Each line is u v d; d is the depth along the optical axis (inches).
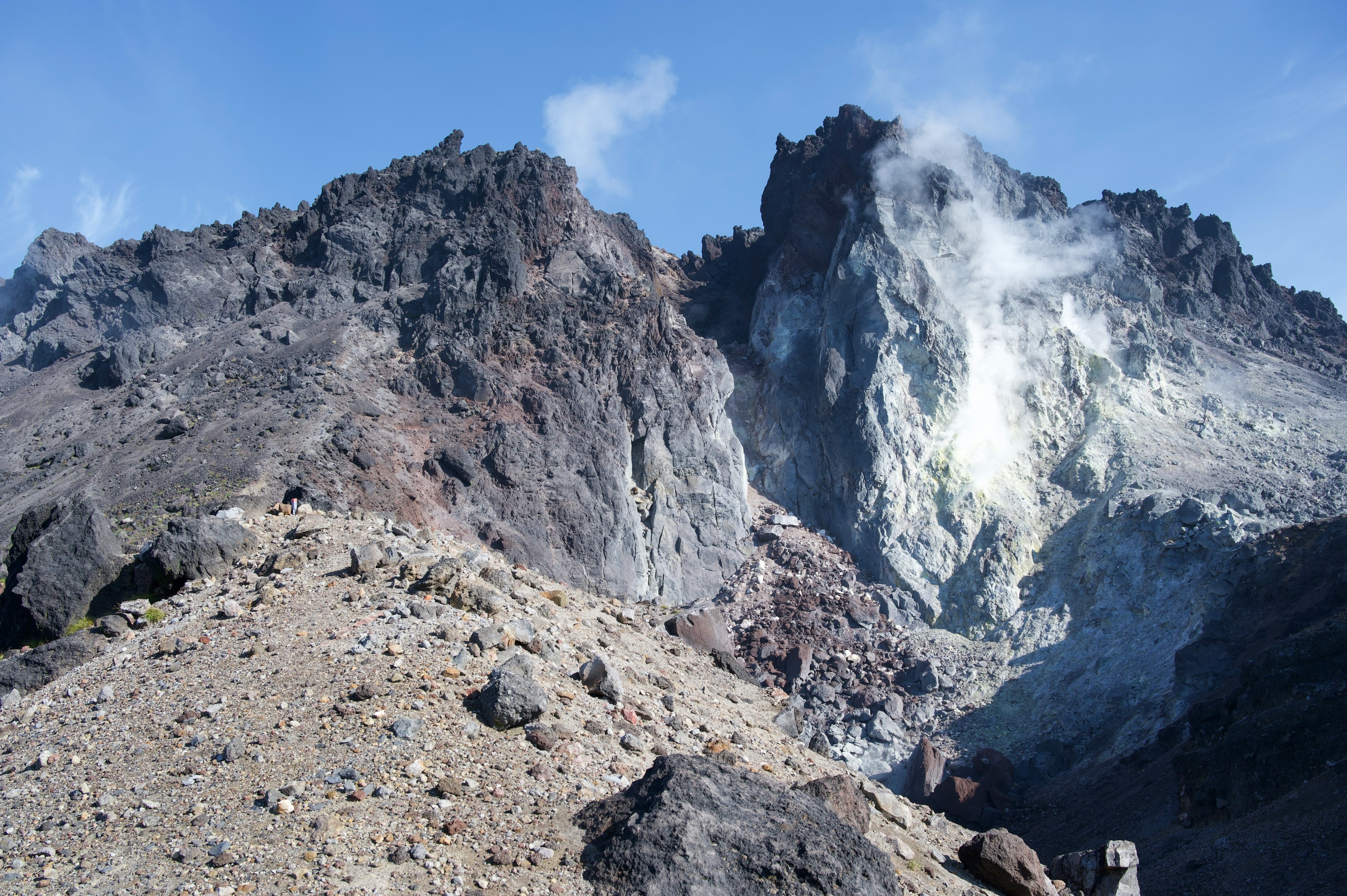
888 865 459.8
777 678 2469.2
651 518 2842.0
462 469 2578.7
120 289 3548.2
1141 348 3538.4
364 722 535.5
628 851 431.5
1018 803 2048.5
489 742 537.3
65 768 513.3
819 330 3415.4
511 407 2849.4
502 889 413.4
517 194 3543.3
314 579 756.0
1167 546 2586.1
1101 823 1812.3
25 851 436.1
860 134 3703.3
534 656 667.4
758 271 3998.5
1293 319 4557.1
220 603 717.3
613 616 968.9
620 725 615.8
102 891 402.6
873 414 3112.7
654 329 3193.9
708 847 437.1
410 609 682.8
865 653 2623.0
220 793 474.6
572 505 2655.0
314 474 2293.3
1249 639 2128.4
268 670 604.1
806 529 3080.7
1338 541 2217.0
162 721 555.8
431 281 3267.7
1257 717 1695.4
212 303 3417.8
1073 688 2375.7
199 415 2576.3
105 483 2224.4
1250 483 2874.0
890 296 3287.4
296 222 3698.3
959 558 2888.8
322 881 405.7
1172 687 2144.4
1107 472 3085.6
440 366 2918.3
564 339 3105.3
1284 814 1469.0
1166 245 4581.7
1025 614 2696.9
